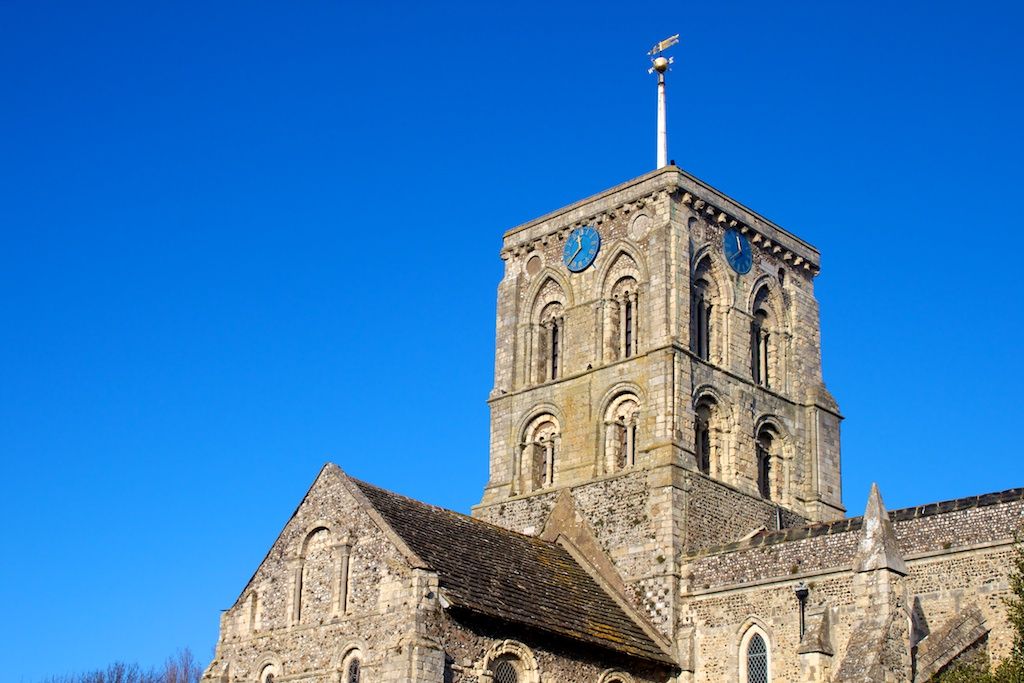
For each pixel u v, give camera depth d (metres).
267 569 64.62
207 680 64.19
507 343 82.50
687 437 72.81
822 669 60.78
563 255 81.62
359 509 61.31
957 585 59.69
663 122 81.19
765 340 81.50
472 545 65.00
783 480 78.25
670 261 75.88
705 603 67.69
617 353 77.69
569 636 60.97
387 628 57.31
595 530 72.69
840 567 63.03
